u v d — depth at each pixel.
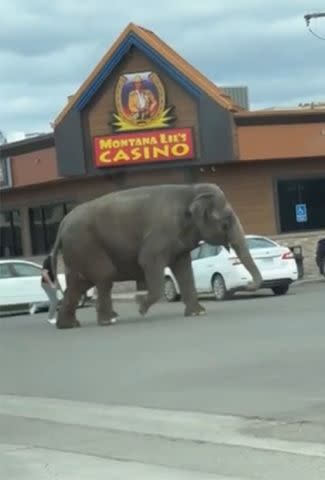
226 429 8.83
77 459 8.07
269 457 7.68
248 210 30.91
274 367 11.95
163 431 9.00
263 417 9.15
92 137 30.72
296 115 30.03
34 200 35.28
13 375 13.35
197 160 29.55
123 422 9.57
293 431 8.51
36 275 26.20
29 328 20.50
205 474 7.25
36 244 35.59
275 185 31.03
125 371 12.74
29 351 15.98
